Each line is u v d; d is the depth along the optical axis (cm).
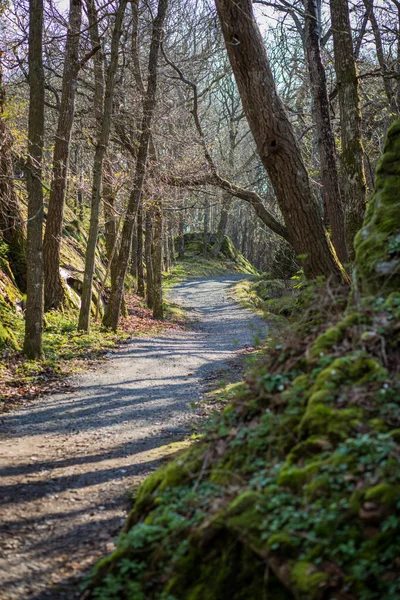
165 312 2861
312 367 438
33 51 1255
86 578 404
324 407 383
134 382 1217
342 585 284
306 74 2011
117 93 2102
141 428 848
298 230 891
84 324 1764
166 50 2452
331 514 314
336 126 1898
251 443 410
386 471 320
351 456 341
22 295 1775
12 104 1795
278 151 864
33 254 1311
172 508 399
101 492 584
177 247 6319
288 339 499
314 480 339
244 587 319
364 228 559
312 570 295
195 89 1619
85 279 1758
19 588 402
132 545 394
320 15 1795
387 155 606
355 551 295
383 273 484
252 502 349
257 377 482
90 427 858
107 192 2120
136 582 365
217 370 1377
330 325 469
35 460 692
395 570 279
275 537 319
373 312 450
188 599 331
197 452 451
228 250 6388
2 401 1012
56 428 852
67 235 2642
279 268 3262
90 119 2255
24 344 1325
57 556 450
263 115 855
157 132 2030
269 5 1536
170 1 2420
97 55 1970
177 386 1179
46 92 2512
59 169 1852
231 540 339
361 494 316
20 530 496
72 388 1147
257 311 2798
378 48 1581
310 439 372
